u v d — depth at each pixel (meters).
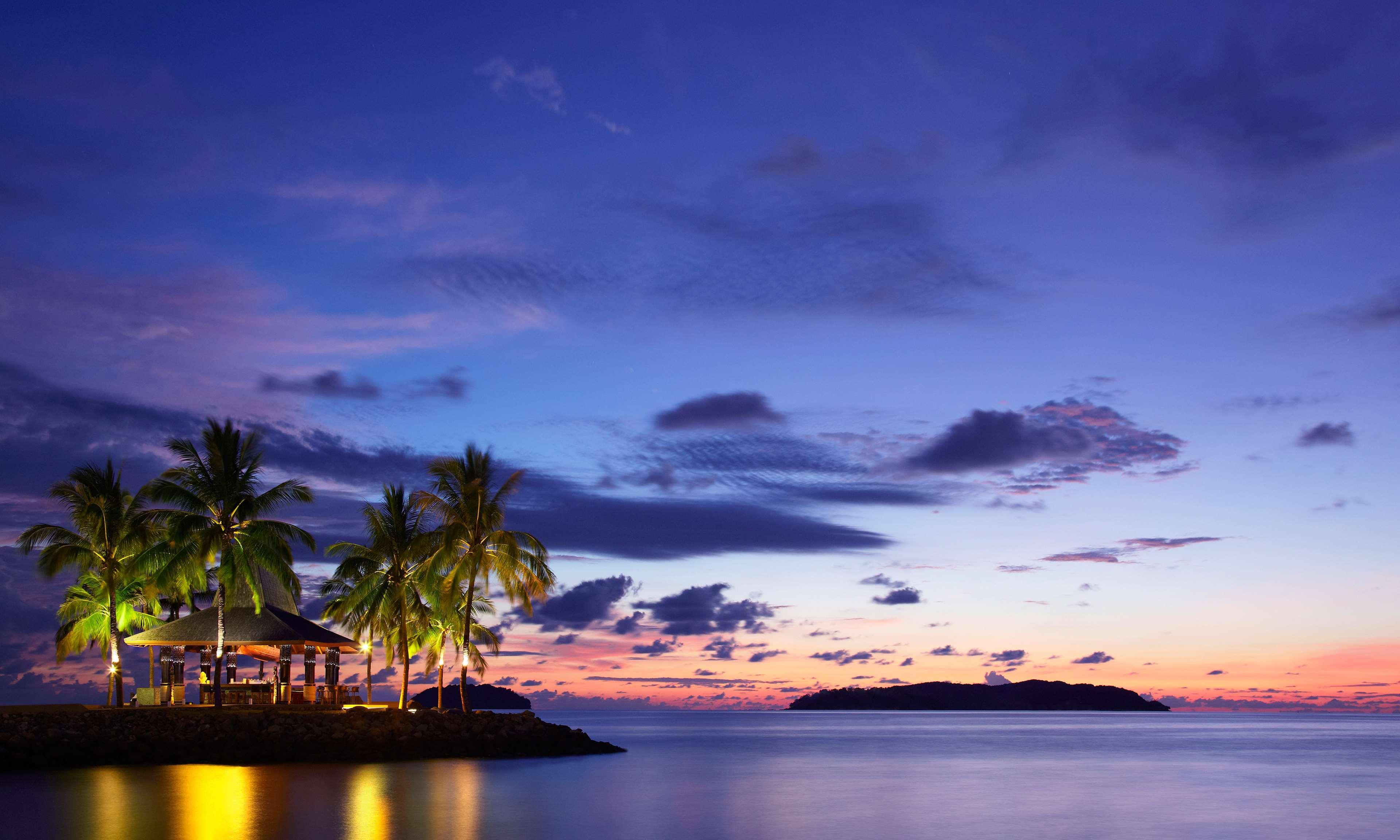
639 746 119.56
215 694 58.44
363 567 67.25
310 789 42.59
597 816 38.16
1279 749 117.19
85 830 31.19
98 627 67.38
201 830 31.31
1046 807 45.16
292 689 65.31
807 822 38.41
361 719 60.41
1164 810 44.31
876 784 57.09
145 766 52.00
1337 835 37.28
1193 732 198.12
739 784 56.00
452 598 63.22
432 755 60.72
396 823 33.78
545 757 66.62
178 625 60.31
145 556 58.38
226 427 59.03
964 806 45.03
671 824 36.94
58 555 58.62
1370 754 102.94
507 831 33.00
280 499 59.34
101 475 59.66
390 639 71.62
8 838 29.67
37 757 50.50
